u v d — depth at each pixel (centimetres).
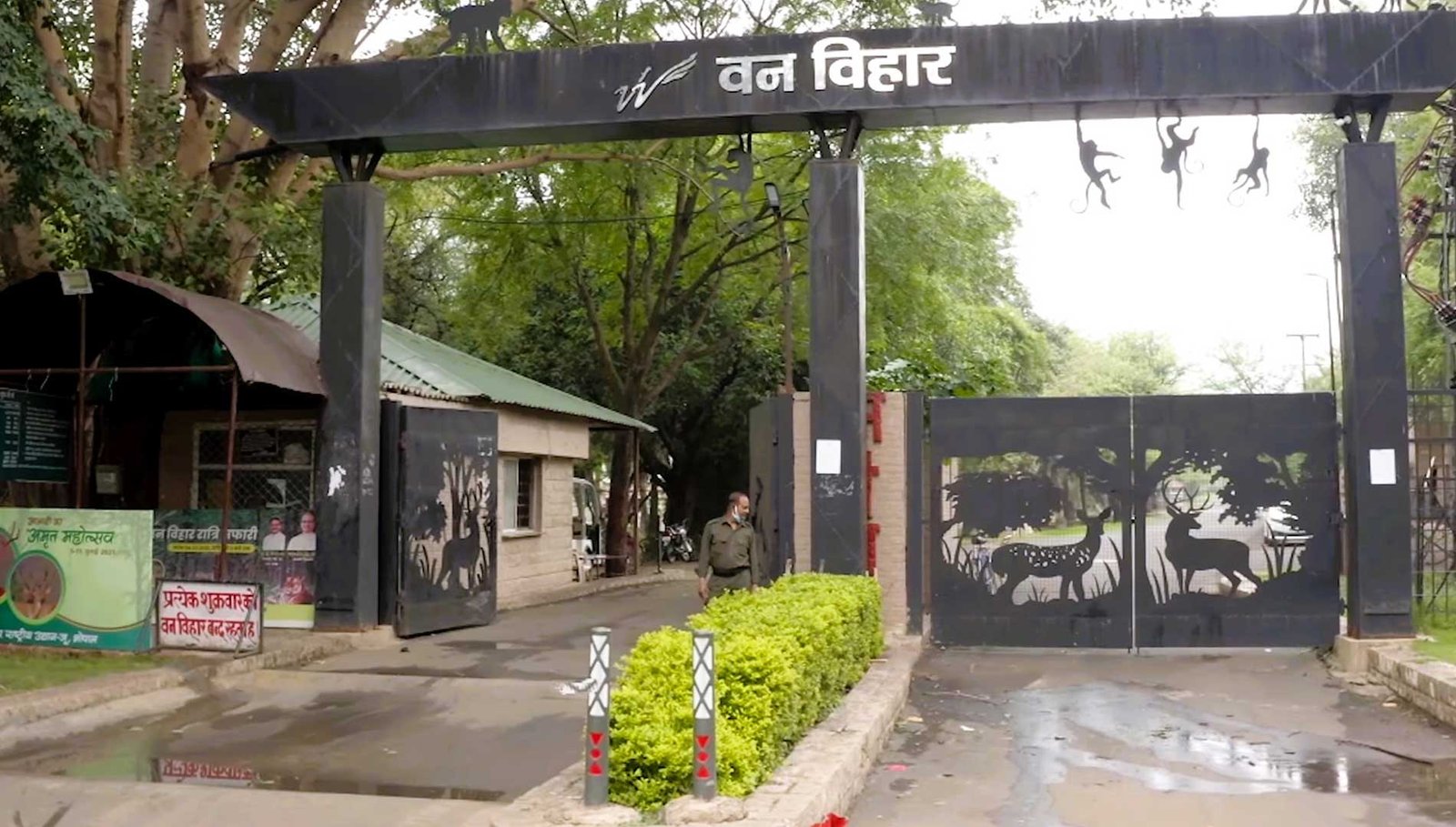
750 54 1306
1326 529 1320
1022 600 1359
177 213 1495
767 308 3061
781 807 608
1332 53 1245
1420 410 1313
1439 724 988
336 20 1612
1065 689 1150
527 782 823
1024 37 1276
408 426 1453
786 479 1361
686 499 3762
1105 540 1354
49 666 1152
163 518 1498
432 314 3559
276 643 1298
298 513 1466
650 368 3084
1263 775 840
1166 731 975
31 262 1513
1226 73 1253
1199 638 1333
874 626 1168
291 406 1574
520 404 2069
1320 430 1327
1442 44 1234
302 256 1716
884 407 1379
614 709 655
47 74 1315
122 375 1565
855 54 1291
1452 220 1695
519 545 2166
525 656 1320
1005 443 1376
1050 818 738
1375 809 755
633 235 2766
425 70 1377
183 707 1062
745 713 673
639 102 1326
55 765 862
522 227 2705
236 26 1592
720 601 949
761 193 2584
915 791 801
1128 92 1261
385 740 949
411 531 1457
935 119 1330
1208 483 1344
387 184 2444
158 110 1557
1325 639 1314
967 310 3244
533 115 1349
